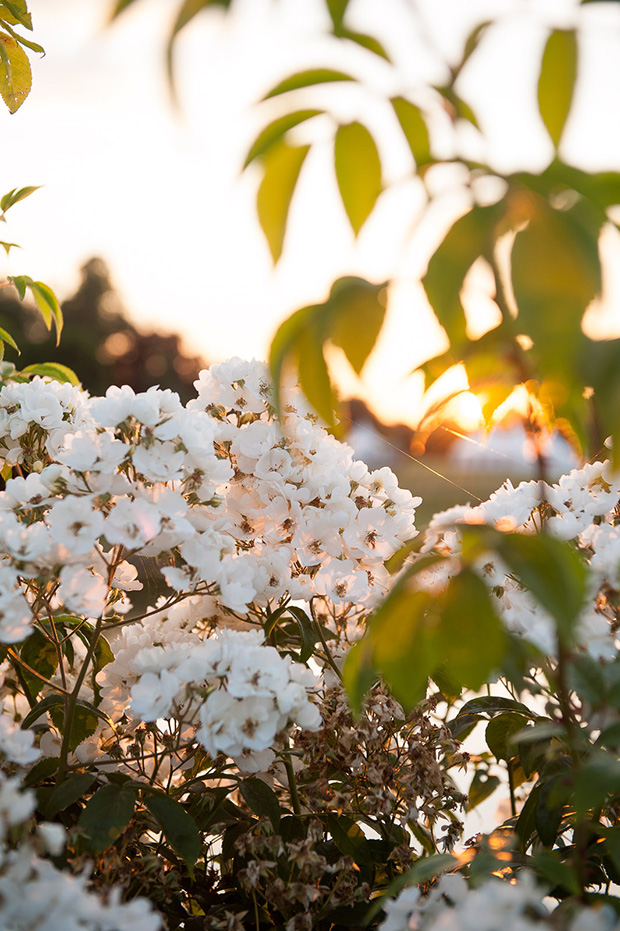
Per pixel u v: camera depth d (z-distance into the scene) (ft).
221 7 2.40
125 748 4.10
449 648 2.97
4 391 4.33
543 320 2.63
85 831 3.52
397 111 2.87
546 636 3.39
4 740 3.51
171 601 3.92
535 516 4.04
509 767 4.21
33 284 4.70
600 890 3.70
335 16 2.63
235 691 3.59
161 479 3.76
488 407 3.19
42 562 3.70
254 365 4.25
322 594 4.14
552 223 2.63
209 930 3.66
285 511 4.19
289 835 3.86
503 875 3.58
